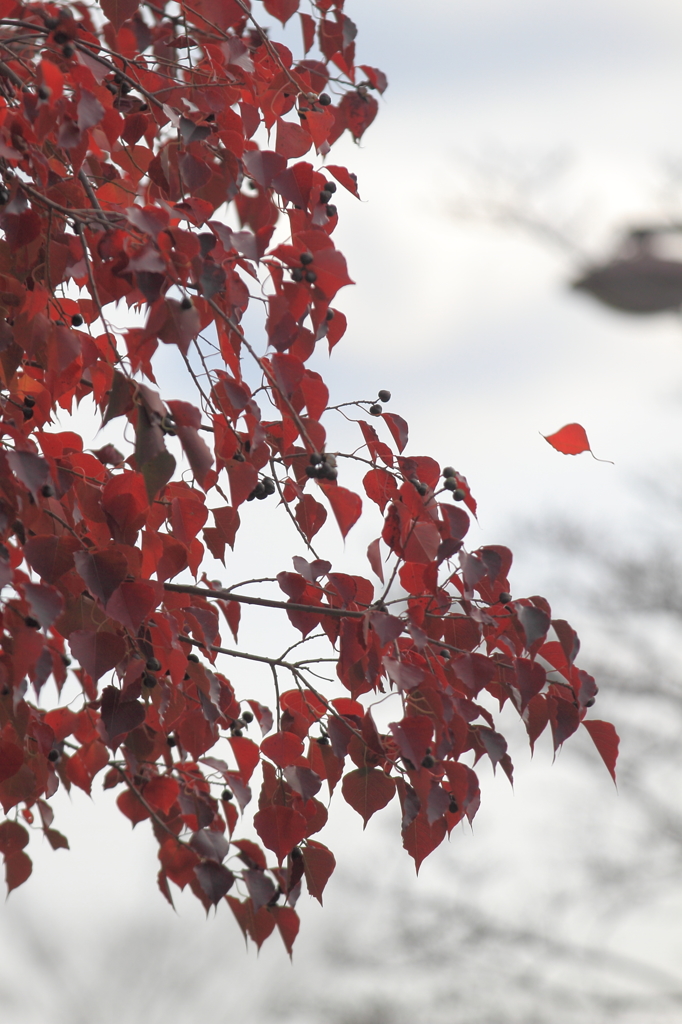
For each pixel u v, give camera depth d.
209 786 6.14
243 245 5.83
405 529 5.93
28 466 5.76
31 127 5.78
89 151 5.99
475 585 6.02
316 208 5.91
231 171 5.91
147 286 5.76
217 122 5.91
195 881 6.09
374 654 5.95
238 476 5.87
